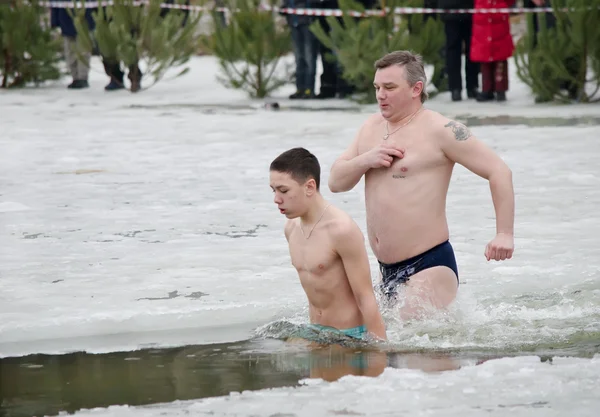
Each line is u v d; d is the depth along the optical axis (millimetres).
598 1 32281
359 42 35156
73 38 44406
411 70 11180
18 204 18047
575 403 7996
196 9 44062
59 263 13680
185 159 23562
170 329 10695
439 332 10367
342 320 10320
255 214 17094
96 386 8758
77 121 32031
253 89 40500
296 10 37812
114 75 43625
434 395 8234
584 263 13383
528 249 14234
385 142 11336
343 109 34750
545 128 27250
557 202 17594
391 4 35438
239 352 9773
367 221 11578
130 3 42375
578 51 33000
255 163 22703
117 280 12734
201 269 13320
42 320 10844
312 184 10188
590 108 32219
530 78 34688
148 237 15367
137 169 22125
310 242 10273
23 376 9055
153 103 38531
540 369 8914
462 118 30266
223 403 8195
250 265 13539
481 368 8961
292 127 29375
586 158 22281
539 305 11422
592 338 10133
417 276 11086
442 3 34781
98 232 15734
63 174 21453
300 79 38969
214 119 32125
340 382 8664
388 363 9273
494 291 12062
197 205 17922
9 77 46094
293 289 12250
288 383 8711
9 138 27734
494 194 10875
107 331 10617
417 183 11102
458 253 14055
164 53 42656
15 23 44062
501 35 34156
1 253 14297
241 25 39594
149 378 8961
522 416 7703
